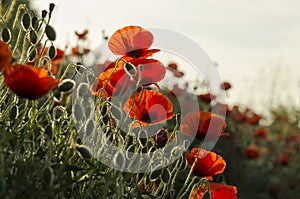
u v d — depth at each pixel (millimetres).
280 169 4641
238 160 3605
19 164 1209
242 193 3615
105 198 1262
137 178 1372
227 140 3303
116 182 1256
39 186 1231
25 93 1165
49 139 1268
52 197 1209
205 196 1383
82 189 1309
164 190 1423
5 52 1142
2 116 1300
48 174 1174
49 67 1340
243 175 3725
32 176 1216
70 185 1264
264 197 3926
